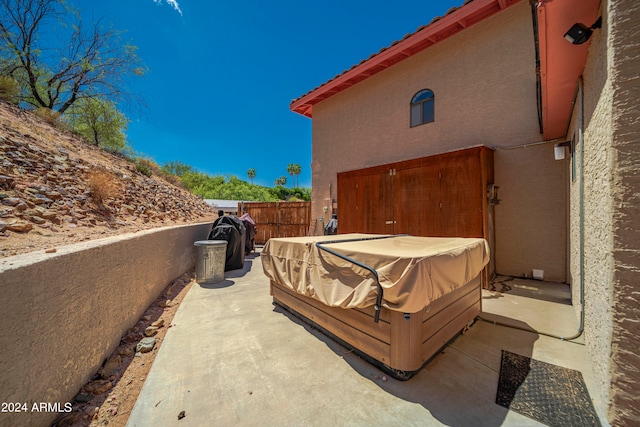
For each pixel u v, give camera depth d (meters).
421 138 6.67
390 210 6.16
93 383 2.09
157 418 1.75
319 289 2.76
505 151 5.36
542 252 5.00
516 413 1.79
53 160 5.39
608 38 1.69
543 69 2.85
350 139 8.43
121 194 6.46
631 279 1.56
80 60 9.25
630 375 1.56
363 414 1.80
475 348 2.66
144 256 3.54
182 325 3.24
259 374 2.25
